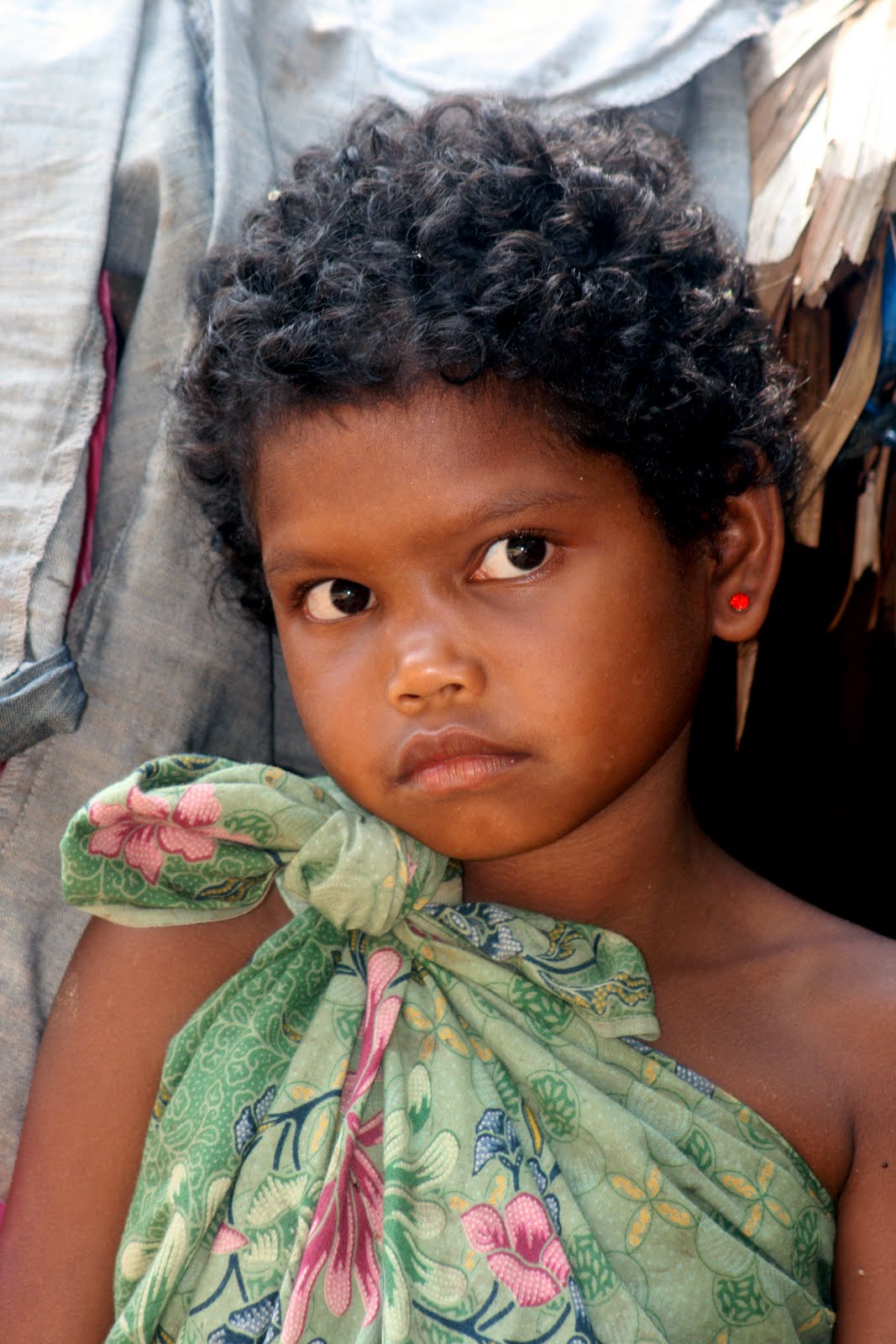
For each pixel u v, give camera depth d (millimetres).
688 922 1200
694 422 1097
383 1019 1037
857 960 1155
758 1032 1119
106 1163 1094
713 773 1956
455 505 960
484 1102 1004
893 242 1451
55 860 1295
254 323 1099
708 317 1170
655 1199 993
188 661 1354
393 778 1016
